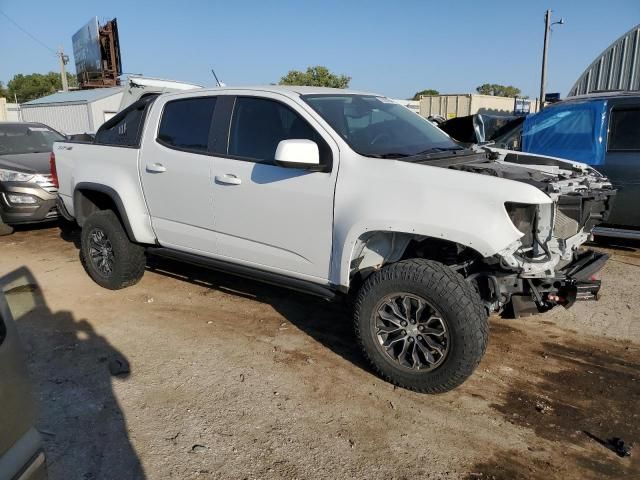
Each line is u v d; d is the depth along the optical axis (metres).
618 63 13.27
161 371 3.82
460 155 4.02
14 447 1.72
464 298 3.16
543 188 3.25
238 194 4.12
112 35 31.23
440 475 2.79
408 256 3.81
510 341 4.28
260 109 4.12
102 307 5.03
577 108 6.54
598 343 4.23
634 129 6.11
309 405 3.40
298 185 3.77
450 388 3.37
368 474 2.79
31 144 9.02
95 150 5.26
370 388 3.59
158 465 2.85
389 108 4.62
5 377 1.71
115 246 5.21
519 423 3.22
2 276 6.02
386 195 3.38
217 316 4.80
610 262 6.17
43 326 4.61
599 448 2.99
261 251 4.12
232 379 3.71
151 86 8.83
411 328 3.40
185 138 4.55
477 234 3.11
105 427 3.17
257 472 2.79
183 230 4.62
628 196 6.12
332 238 3.67
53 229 8.51
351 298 3.86
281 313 4.86
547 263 3.29
